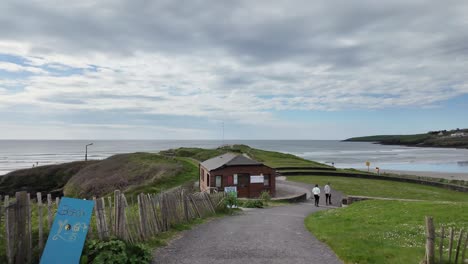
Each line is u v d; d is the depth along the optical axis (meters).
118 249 9.35
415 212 19.30
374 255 10.89
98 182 59.88
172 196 16.22
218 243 12.81
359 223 17.70
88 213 9.19
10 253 8.12
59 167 82.69
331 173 65.06
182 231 15.09
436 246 11.80
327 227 16.78
